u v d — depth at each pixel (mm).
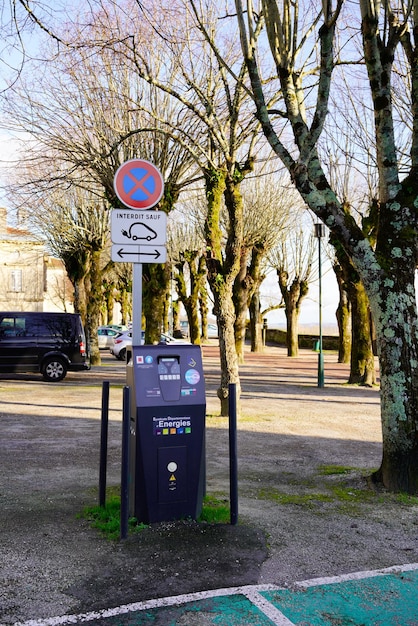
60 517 5152
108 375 20594
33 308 52375
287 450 8602
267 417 11719
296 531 4887
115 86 14727
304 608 3535
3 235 51000
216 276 10961
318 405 13977
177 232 35250
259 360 31406
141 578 3887
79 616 3391
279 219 27016
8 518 5133
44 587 3756
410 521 5203
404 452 6031
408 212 6020
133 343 5273
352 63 8523
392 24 6297
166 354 4879
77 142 16375
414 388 6035
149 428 4723
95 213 23812
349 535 4828
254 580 3898
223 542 4488
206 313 51438
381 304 6043
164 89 9930
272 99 11062
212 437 9484
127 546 4387
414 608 3570
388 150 6137
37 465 7348
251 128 11836
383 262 6035
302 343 47312
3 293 51438
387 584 3900
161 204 15125
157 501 4777
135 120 15008
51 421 10984
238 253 10852
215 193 10883
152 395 4742
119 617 3389
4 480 6547
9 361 17797
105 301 48781
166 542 4453
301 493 6152
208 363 28312
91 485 6332
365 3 6031
